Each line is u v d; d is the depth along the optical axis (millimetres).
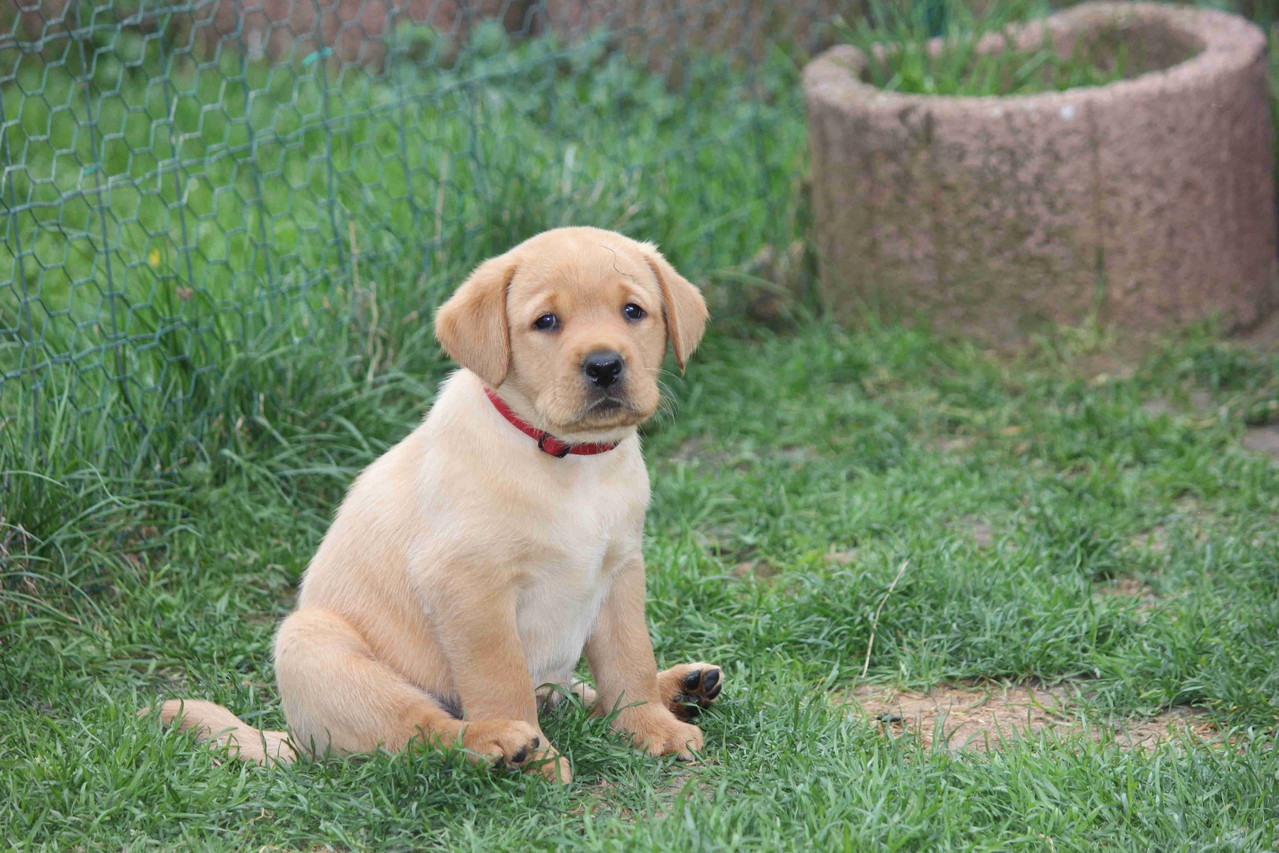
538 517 4012
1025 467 6852
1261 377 7543
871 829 3646
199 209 8656
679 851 3564
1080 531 5867
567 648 4270
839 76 8602
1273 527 5984
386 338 6938
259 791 4039
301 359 6520
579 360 3889
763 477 6762
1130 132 7719
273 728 4711
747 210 9070
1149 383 7617
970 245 8008
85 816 3947
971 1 10305
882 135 8023
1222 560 5637
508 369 4039
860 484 6719
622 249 4160
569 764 4109
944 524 6250
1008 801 3941
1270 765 3977
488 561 3986
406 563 4152
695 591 5516
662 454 7230
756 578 5707
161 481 5977
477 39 10922
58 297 7469
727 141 9656
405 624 4188
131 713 4520
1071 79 8844
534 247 4102
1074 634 5039
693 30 11156
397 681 4102
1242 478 6453
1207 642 4852
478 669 4035
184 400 6293
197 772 4125
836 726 4359
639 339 4105
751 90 10586
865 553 5812
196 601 5551
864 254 8359
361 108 10023
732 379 7922
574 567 4102
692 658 5109
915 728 4367
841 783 3941
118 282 7141
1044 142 7719
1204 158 7891
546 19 11195
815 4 11062
